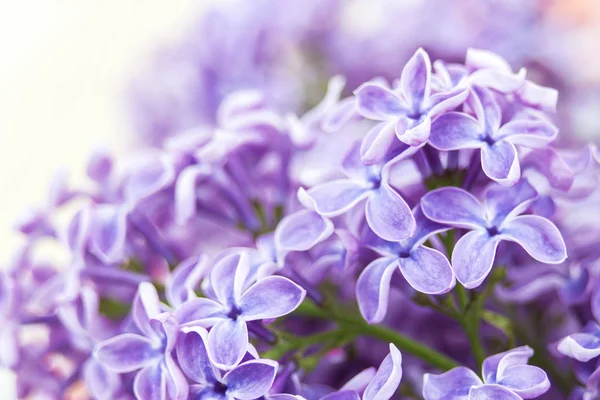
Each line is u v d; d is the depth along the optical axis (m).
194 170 0.25
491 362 0.22
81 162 0.63
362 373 0.22
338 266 0.23
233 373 0.21
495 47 0.35
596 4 0.38
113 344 0.23
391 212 0.22
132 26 0.67
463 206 0.22
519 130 0.22
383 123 0.22
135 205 0.26
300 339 0.24
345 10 0.37
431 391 0.22
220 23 0.37
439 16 0.35
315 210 0.23
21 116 0.65
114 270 0.26
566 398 0.26
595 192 0.26
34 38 0.67
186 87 0.37
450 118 0.22
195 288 0.24
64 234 0.25
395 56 0.36
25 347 0.27
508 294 0.25
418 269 0.22
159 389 0.22
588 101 0.35
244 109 0.27
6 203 0.62
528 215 0.22
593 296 0.23
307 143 0.26
